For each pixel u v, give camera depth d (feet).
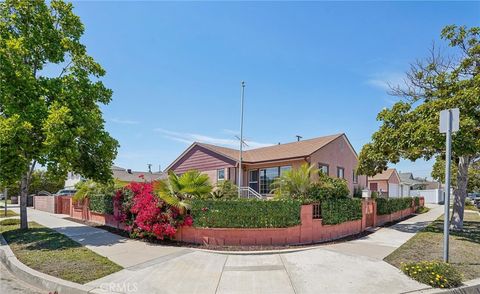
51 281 19.88
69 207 68.23
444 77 42.32
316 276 21.17
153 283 19.61
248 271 22.27
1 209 89.51
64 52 42.86
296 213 31.99
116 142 45.39
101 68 44.57
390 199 57.11
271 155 65.57
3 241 35.17
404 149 40.19
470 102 34.71
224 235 30.60
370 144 46.21
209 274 21.54
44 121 35.17
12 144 35.22
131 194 37.68
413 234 39.24
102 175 44.39
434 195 137.90
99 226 46.16
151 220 32.24
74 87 40.78
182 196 33.04
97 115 43.14
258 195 55.36
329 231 34.60
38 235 37.45
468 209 96.78
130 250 28.43
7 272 23.95
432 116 37.24
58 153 37.81
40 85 38.65
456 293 18.61
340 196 37.40
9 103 35.70
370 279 20.47
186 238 31.81
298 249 28.58
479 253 27.96
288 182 36.78
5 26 38.88
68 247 30.01
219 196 44.32
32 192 133.59
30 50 39.93
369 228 44.75
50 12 42.75
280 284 19.69
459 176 44.04
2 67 35.37
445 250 21.47
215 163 69.21
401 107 42.14
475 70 41.24
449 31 44.52
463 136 34.24
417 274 20.22
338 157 68.64
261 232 30.78
